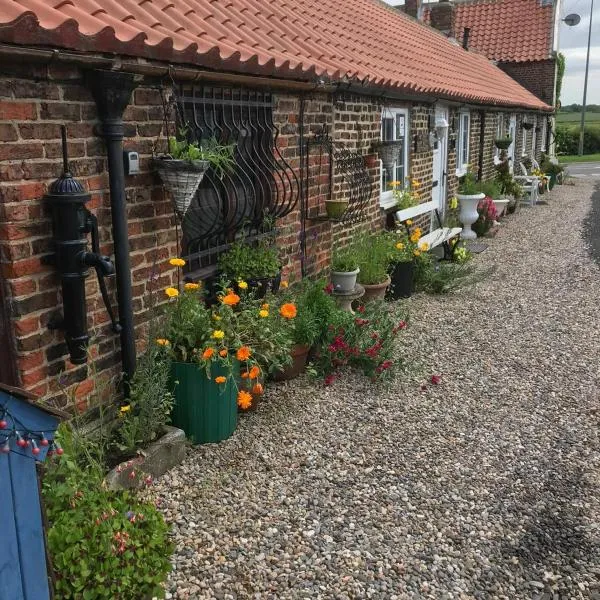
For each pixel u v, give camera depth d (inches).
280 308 194.1
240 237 211.0
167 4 191.8
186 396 162.9
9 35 109.9
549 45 965.2
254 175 214.4
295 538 134.6
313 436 176.4
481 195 477.7
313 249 259.1
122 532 101.7
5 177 122.7
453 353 245.1
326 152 261.3
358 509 145.8
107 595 94.3
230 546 130.7
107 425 149.9
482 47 1000.9
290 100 228.8
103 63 135.0
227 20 221.5
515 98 652.7
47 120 130.2
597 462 170.9
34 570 84.8
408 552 132.7
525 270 390.6
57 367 138.2
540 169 872.9
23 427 79.9
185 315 168.6
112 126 141.6
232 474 155.6
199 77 169.2
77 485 108.3
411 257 319.3
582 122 1707.7
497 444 178.4
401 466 164.9
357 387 208.7
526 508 149.8
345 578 124.0
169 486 148.3
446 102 434.0
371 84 274.8
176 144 162.4
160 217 166.4
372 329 227.0
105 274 134.7
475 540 137.9
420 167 404.5
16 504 81.4
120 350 155.9
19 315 128.3
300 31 276.5
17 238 126.0
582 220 599.2
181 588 118.3
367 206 319.0
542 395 211.0
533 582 126.3
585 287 350.9
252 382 180.2
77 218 132.0
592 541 139.3
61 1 138.9
